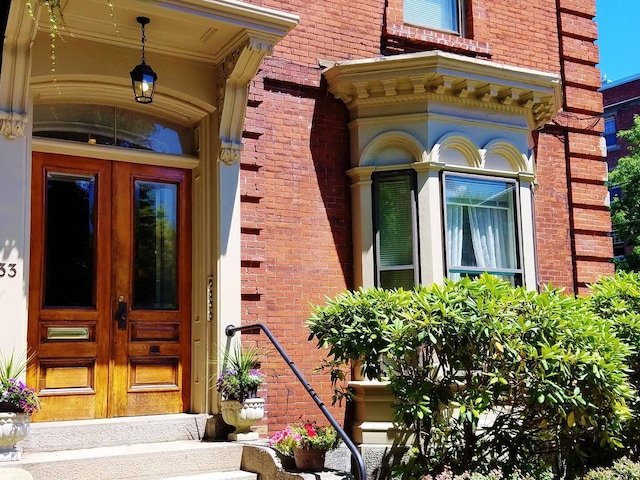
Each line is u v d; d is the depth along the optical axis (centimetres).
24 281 611
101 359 671
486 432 652
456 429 656
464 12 959
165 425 657
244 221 741
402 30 884
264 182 771
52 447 604
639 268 2306
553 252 966
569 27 1034
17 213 612
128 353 685
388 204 812
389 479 662
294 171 793
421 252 786
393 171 812
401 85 807
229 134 716
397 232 804
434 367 651
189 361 716
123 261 696
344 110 840
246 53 672
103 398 665
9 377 546
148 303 707
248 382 653
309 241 790
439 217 798
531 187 884
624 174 2320
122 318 685
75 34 660
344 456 664
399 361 642
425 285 778
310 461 586
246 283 733
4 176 609
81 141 691
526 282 851
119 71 681
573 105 1018
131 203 710
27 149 629
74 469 552
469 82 809
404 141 810
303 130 807
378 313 637
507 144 858
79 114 695
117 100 702
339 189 820
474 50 929
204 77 721
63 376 650
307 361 766
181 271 726
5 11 599
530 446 640
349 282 809
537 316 618
